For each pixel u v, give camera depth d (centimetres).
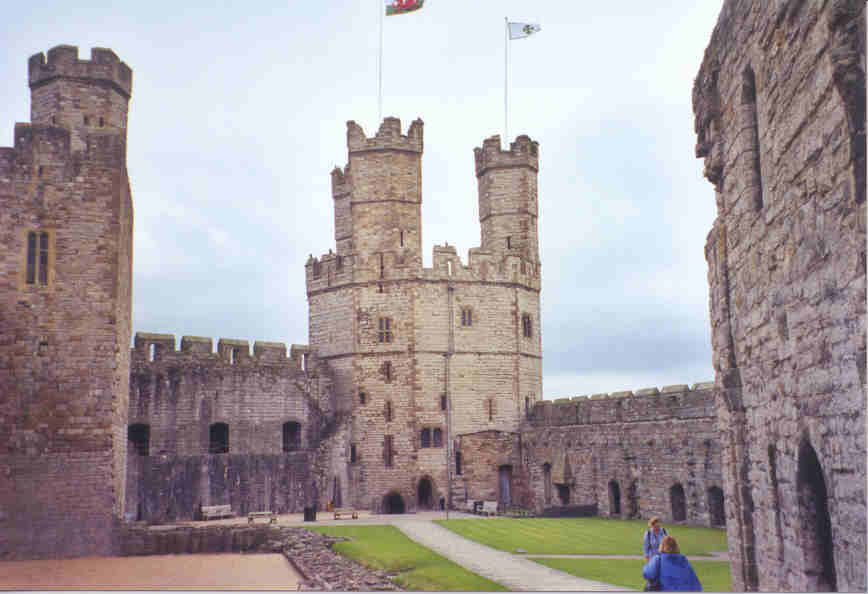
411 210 5716
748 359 1369
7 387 3114
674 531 3584
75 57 3962
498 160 6100
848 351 848
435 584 2072
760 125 1201
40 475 3094
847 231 838
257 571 2723
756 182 1297
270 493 4925
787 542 1147
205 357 5162
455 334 5619
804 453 1034
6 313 3156
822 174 912
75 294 3231
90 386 3192
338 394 5631
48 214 3256
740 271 1402
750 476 1409
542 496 5328
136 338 4953
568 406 5106
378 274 5619
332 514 4909
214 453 5178
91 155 3338
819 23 898
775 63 1091
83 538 3108
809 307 980
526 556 2628
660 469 4209
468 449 5494
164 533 3294
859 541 827
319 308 5844
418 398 5475
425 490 5522
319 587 2220
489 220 6100
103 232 3294
